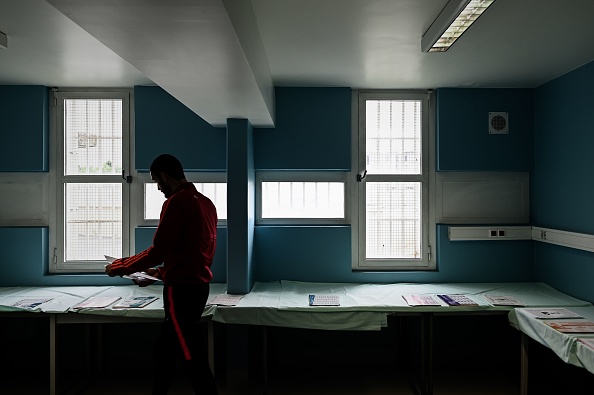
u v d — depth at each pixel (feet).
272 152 11.37
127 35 4.79
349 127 11.44
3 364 10.98
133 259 7.33
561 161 10.32
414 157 11.73
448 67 9.64
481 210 11.71
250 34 6.12
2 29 7.11
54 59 8.90
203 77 6.53
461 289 10.54
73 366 11.02
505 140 11.52
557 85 10.47
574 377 9.70
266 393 9.00
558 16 6.86
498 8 6.55
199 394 6.89
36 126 11.00
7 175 11.21
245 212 9.96
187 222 7.11
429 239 11.70
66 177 11.28
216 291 10.28
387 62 9.25
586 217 9.45
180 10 4.10
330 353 11.31
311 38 7.75
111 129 11.35
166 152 11.17
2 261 10.95
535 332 8.00
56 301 9.27
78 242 11.38
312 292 10.18
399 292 10.19
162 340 7.07
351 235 11.51
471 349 11.41
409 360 11.14
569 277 10.00
